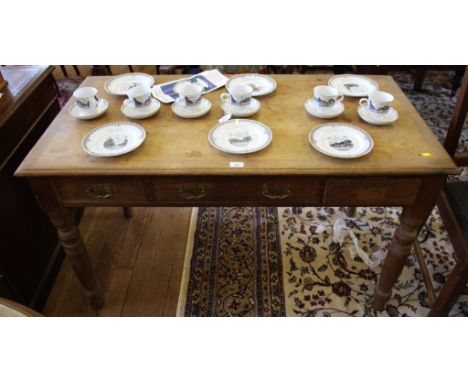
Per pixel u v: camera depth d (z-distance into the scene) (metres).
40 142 1.16
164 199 1.14
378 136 1.16
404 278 1.58
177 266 1.66
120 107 1.34
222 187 1.10
